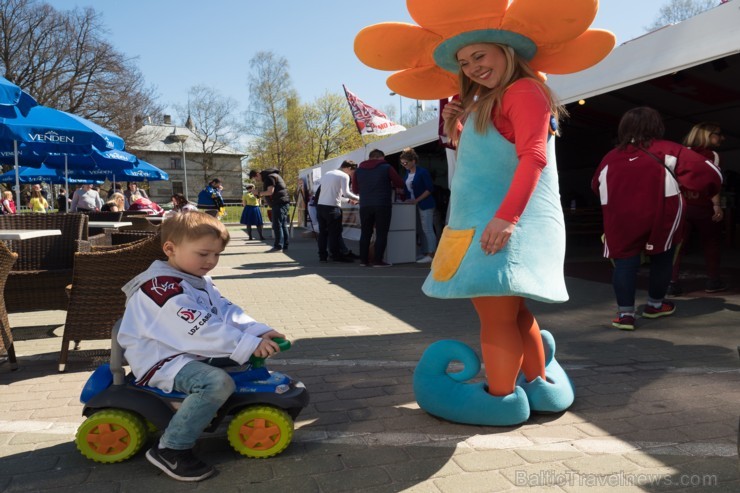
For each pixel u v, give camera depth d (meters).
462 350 2.66
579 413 2.72
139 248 3.49
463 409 2.57
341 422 2.66
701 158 4.11
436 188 12.72
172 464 2.11
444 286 2.34
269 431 2.28
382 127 14.42
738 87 8.91
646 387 3.07
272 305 5.91
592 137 14.36
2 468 2.22
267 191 12.59
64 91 31.88
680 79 8.56
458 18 2.24
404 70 2.80
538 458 2.25
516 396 2.54
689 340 4.05
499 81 2.36
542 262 2.28
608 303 5.54
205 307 2.34
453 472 2.14
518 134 2.23
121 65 33.38
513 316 2.51
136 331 2.27
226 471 2.18
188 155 71.69
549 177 2.41
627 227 4.27
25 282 4.04
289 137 52.41
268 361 3.72
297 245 14.40
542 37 2.33
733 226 10.52
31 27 31.28
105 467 2.23
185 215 2.32
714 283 5.79
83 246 4.29
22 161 11.76
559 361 3.60
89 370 3.59
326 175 10.05
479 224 2.32
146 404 2.22
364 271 8.70
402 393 3.07
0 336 3.43
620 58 5.71
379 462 2.24
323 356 3.85
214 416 2.18
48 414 2.82
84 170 13.35
